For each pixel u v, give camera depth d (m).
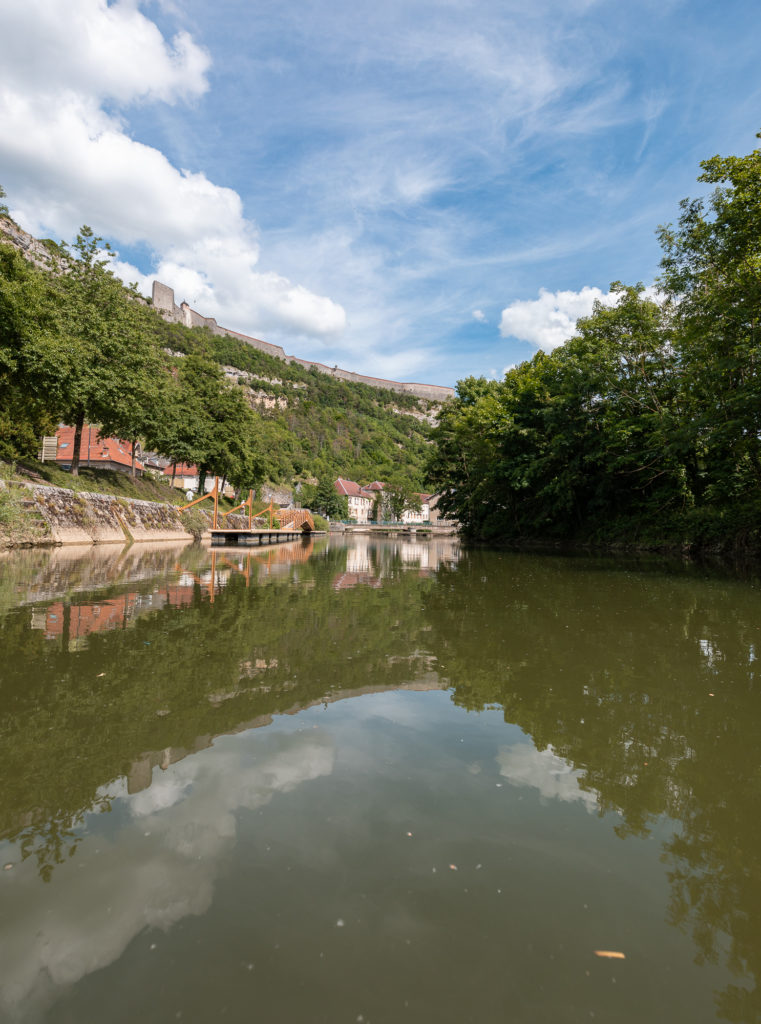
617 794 2.50
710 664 4.84
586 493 28.67
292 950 1.53
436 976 1.45
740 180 15.70
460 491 39.56
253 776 2.60
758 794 2.54
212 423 40.88
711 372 16.62
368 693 3.93
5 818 2.20
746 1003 1.38
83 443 40.31
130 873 1.85
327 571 14.32
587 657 5.06
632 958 1.53
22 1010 1.31
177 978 1.42
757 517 18.83
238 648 5.14
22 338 19.22
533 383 29.34
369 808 2.31
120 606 7.35
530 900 1.76
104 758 2.78
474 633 6.12
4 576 10.16
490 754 2.92
